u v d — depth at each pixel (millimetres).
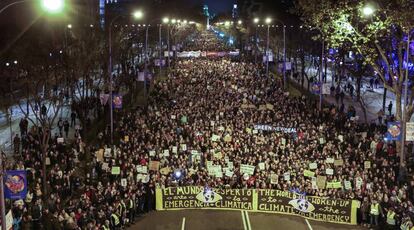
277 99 49531
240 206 27875
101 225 22688
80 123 41312
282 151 32438
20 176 19484
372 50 31125
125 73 59281
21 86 43750
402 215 23781
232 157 31000
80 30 51375
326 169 27641
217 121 39469
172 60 89562
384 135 35625
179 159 30672
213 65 82125
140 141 34844
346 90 63562
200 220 26234
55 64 39469
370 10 27250
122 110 48625
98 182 27000
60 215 22094
